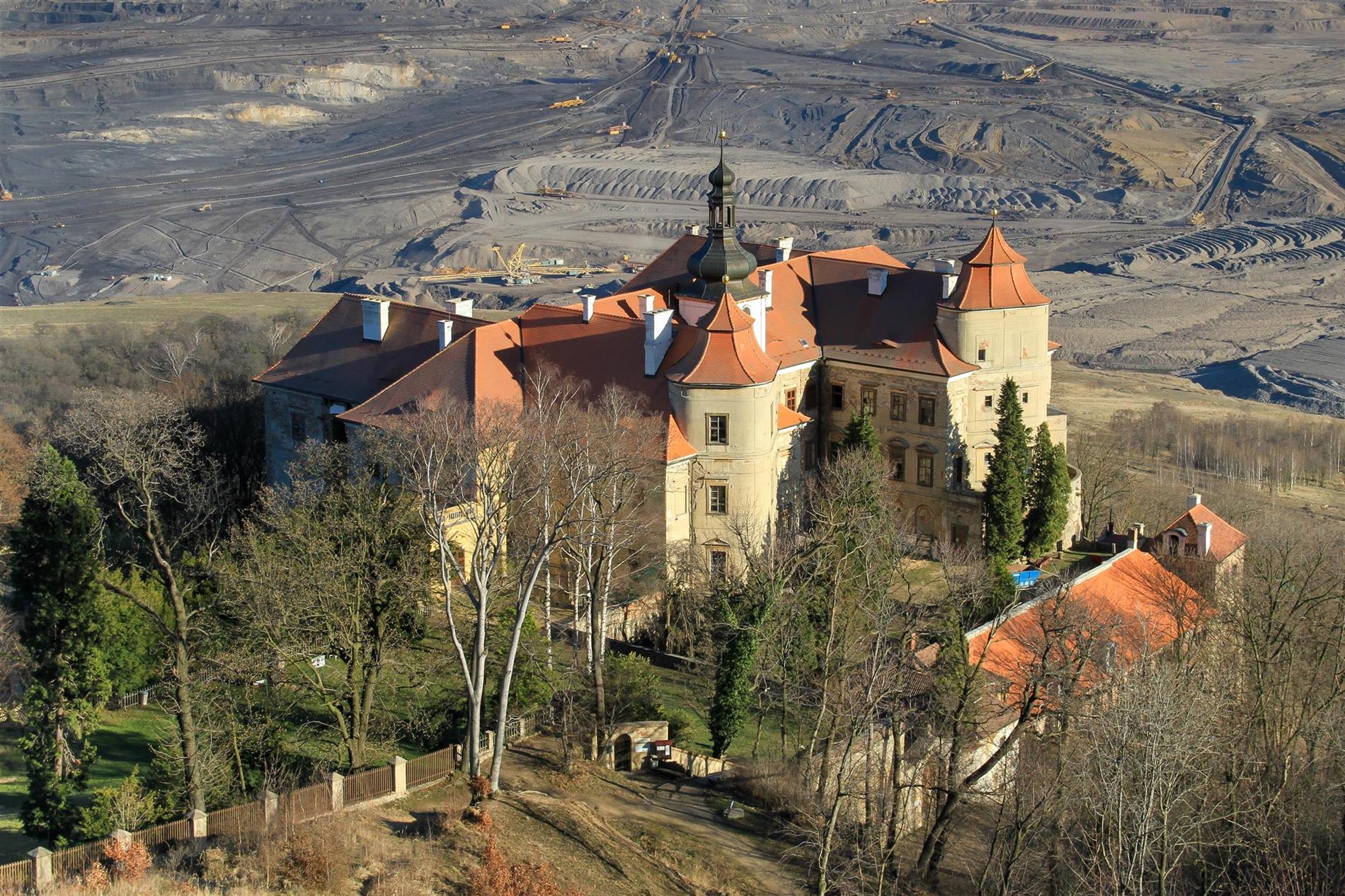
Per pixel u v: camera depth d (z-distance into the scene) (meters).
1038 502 149.75
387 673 103.44
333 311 161.62
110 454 112.50
